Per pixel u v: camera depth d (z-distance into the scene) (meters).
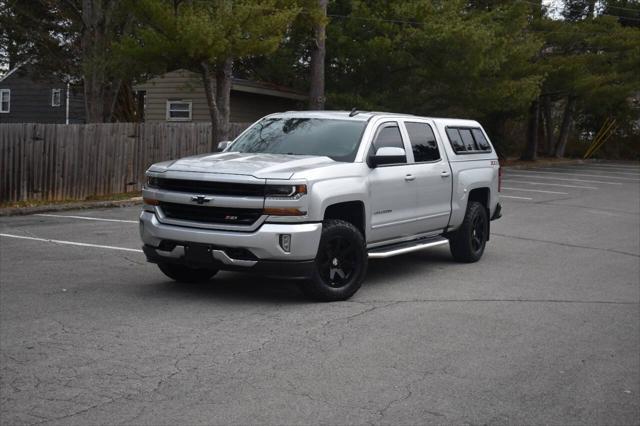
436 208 9.91
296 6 19.11
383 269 10.41
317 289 7.89
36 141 16.39
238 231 7.51
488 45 25.45
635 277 10.35
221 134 19.36
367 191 8.47
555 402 5.45
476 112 28.94
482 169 11.05
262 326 7.08
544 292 9.18
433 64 26.17
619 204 20.48
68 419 4.80
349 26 26.61
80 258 10.47
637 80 38.16
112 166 18.16
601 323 7.76
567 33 35.34
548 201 20.83
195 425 4.76
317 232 7.66
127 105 29.00
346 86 27.86
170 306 7.77
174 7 17.19
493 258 11.60
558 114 44.50
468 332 7.18
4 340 6.46
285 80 30.53
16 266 9.81
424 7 25.89
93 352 6.17
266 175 7.52
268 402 5.18
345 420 4.93
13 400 5.10
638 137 44.78
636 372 6.20
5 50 26.66
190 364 5.93
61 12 23.62
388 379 5.75
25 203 16.23
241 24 17.30
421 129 9.98
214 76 20.44
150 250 8.07
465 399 5.42
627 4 44.06
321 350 6.40
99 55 19.69
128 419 4.82
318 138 8.91
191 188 7.77
